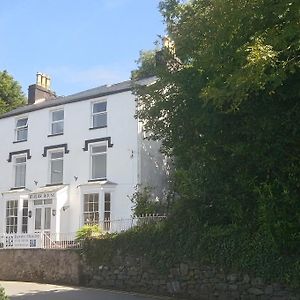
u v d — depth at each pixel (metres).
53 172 29.97
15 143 32.09
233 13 12.94
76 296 17.69
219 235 16.77
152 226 19.38
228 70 13.48
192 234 17.69
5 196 31.22
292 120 14.42
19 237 24.81
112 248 20.42
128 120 27.33
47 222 28.38
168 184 27.09
